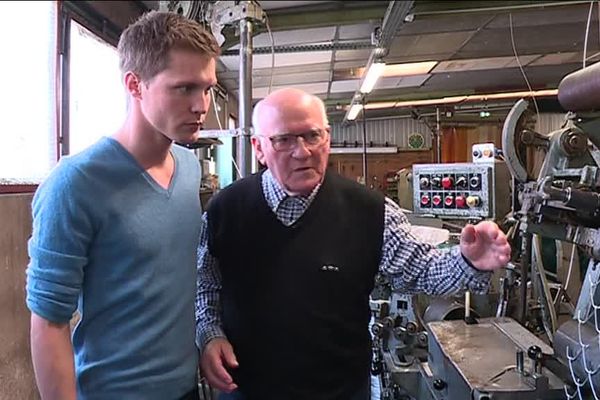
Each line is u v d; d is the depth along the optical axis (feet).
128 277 3.55
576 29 16.10
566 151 5.77
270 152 4.53
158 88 3.40
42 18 7.60
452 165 8.61
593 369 4.58
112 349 3.56
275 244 4.74
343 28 15.16
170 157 3.98
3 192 6.24
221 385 4.49
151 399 3.69
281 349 4.68
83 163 3.40
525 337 6.49
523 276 7.38
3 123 6.59
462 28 15.76
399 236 4.79
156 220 3.67
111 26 10.18
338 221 4.74
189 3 10.25
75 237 3.31
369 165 19.07
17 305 6.28
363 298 4.87
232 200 4.94
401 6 11.55
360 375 4.90
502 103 15.14
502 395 4.93
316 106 4.56
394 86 24.03
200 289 5.05
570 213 5.32
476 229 4.03
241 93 10.34
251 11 10.30
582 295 5.30
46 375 3.29
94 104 9.61
